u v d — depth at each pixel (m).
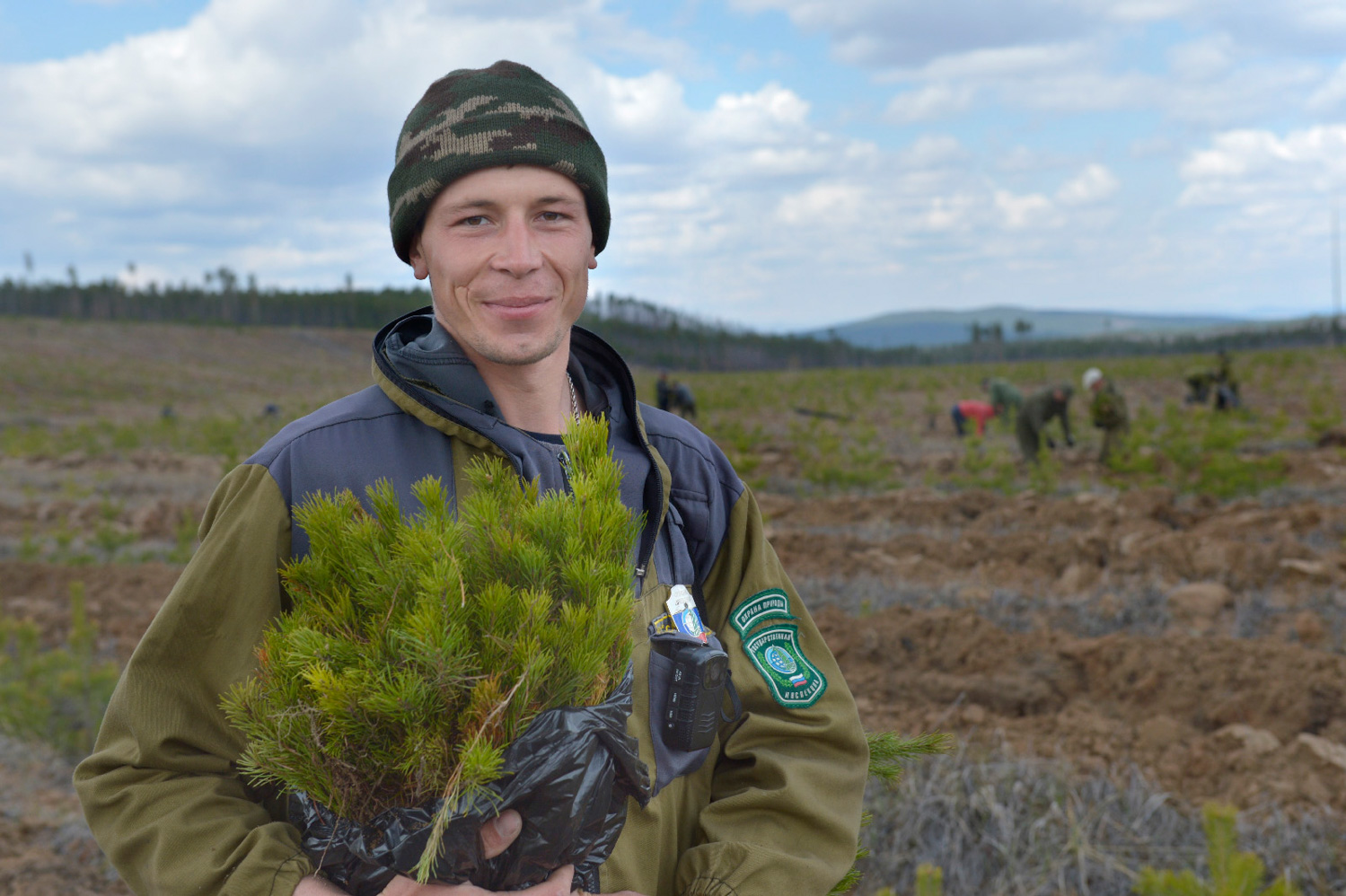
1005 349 127.25
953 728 4.67
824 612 5.98
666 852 1.20
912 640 5.59
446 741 0.92
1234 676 4.68
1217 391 18.69
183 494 14.91
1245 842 3.43
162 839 1.03
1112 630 6.00
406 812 0.92
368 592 0.95
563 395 1.33
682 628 1.23
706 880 1.14
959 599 6.73
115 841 1.05
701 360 131.75
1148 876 2.16
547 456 1.21
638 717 1.17
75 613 5.39
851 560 7.79
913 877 3.40
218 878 1.01
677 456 1.35
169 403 47.97
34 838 4.04
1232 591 6.52
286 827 1.07
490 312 1.16
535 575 0.98
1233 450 12.06
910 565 7.66
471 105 1.15
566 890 0.98
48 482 16.38
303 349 92.19
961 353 131.12
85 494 14.79
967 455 13.40
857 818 1.24
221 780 1.10
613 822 1.04
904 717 4.80
